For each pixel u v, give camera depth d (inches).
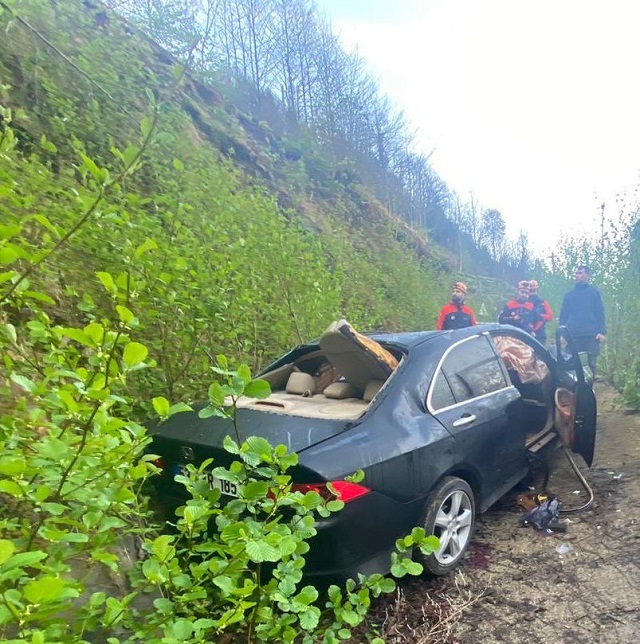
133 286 88.7
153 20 367.2
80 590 57.9
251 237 230.8
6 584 62.4
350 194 843.4
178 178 254.5
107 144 275.4
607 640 101.9
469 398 150.2
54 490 68.6
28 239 152.0
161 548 63.9
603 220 391.2
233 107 713.0
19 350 96.2
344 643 102.7
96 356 71.9
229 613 62.3
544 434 185.9
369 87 1267.2
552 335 522.3
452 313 332.8
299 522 79.4
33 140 241.0
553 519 149.7
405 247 693.3
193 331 177.6
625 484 174.2
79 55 289.7
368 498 109.7
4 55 253.1
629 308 356.2
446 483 130.0
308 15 1138.0
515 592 119.6
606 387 350.6
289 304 241.8
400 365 139.5
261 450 77.7
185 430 124.7
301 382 153.6
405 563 87.1
